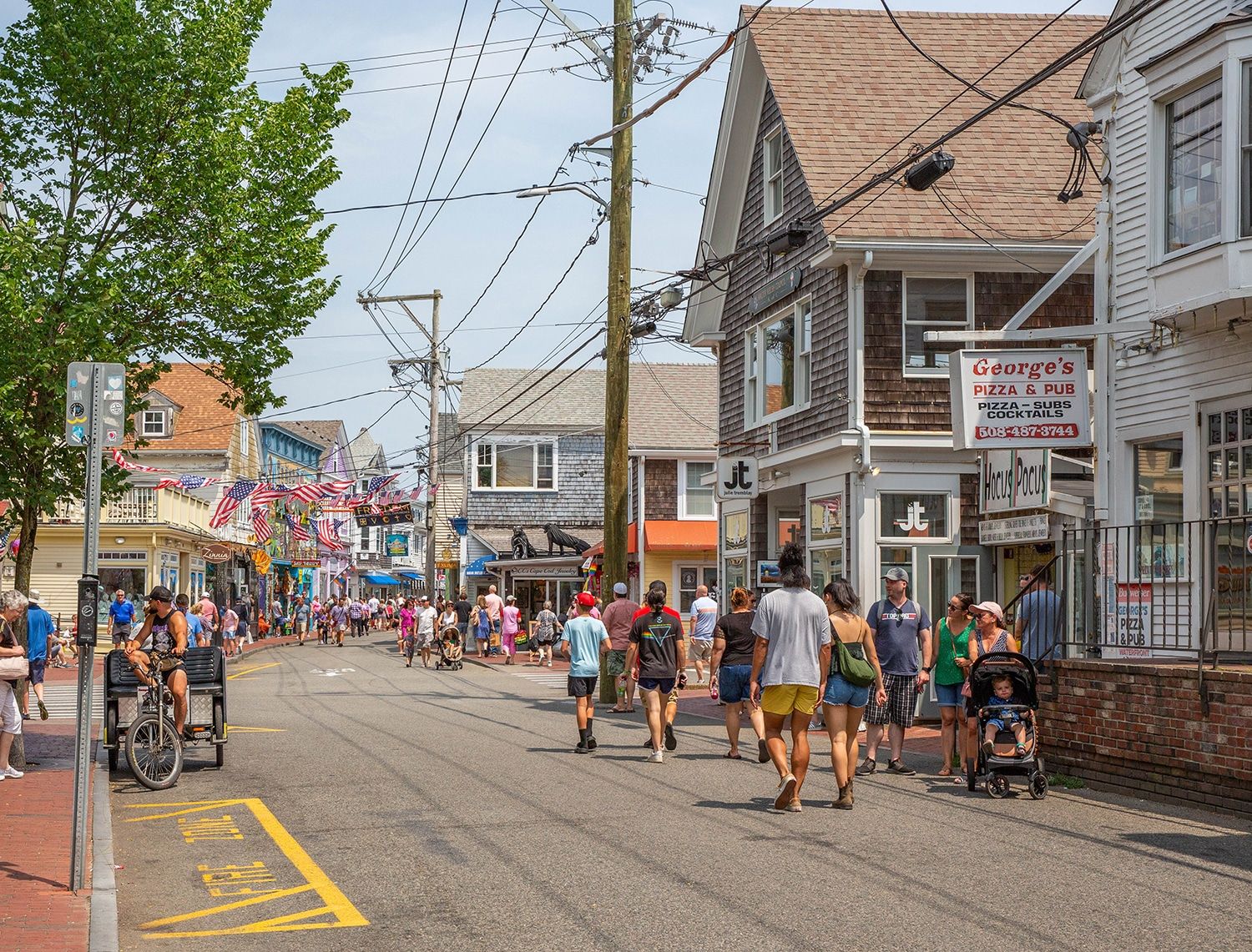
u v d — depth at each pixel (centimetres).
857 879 854
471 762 1477
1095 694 1280
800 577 1145
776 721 1129
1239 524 1409
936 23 2503
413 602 4431
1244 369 1448
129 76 1530
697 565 4303
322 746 1647
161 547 4566
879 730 1401
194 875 897
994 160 2233
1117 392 1652
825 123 2280
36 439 1502
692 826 1054
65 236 1523
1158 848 962
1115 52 1672
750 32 2430
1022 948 685
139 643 1384
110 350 1480
